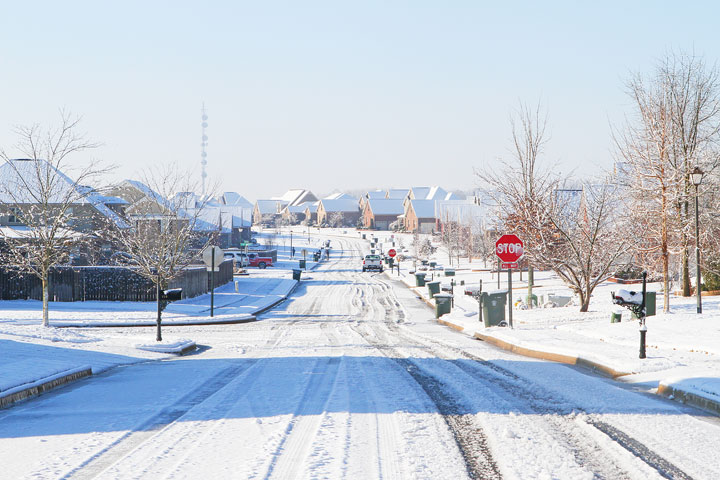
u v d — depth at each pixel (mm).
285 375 12156
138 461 6297
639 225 25891
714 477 5684
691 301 27984
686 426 7555
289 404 9078
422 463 6062
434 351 15984
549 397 9344
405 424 7652
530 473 5758
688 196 24141
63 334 19516
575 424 7648
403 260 101312
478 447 6676
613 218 26531
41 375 11789
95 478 5754
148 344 18609
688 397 9047
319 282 62188
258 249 112812
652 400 9219
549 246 27016
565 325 20281
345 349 17062
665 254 23719
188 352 18703
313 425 7660
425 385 10516
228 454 6469
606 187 26797
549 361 13602
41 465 6246
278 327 27078
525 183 28203
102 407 9414
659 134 24000
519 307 34094
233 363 14734
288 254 118375
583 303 26594
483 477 5680
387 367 12875
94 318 28672
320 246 138625
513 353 15586
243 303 38906
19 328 20641
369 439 6961
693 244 28859
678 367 11539
